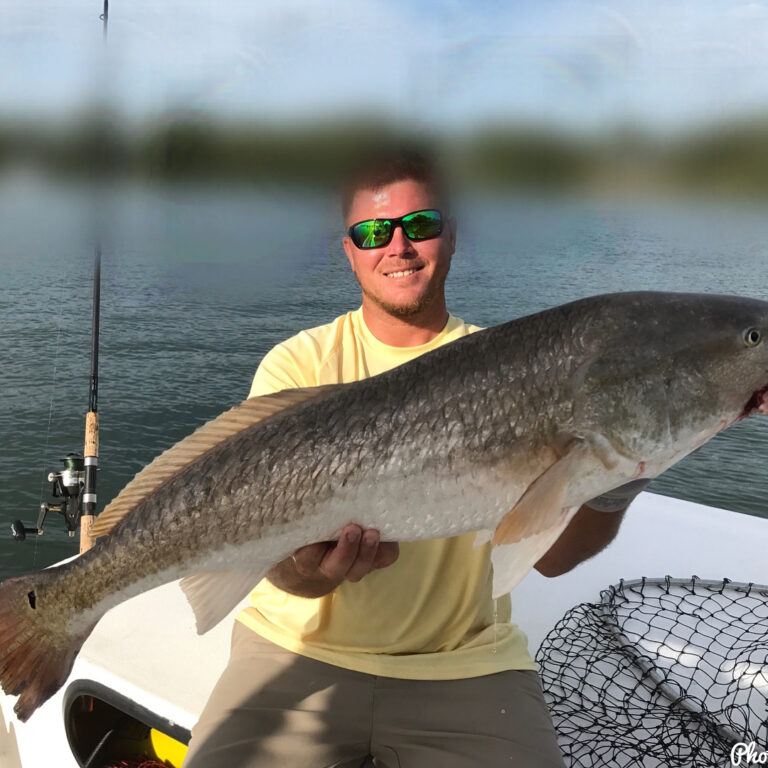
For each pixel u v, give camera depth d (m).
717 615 1.10
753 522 1.41
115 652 1.02
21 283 5.30
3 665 0.81
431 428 0.75
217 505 0.77
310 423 0.77
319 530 0.77
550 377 0.73
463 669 0.87
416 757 0.83
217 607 0.80
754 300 0.74
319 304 4.68
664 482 2.92
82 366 4.07
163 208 4.67
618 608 1.12
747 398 0.72
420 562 0.90
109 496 2.97
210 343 4.37
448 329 1.00
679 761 0.84
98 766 0.97
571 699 0.95
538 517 0.71
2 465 3.18
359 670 0.87
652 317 0.73
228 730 0.84
